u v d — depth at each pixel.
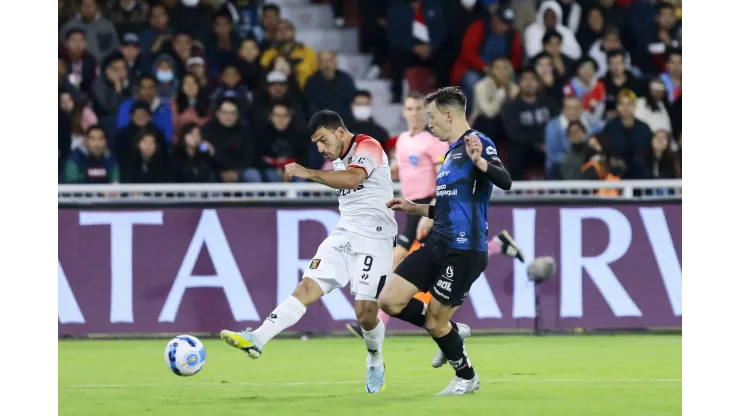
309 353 35.22
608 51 52.00
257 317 39.22
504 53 52.94
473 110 50.94
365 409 23.00
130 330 39.06
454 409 22.97
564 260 39.91
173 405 24.05
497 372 30.30
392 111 54.59
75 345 37.50
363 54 58.16
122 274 39.19
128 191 39.16
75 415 22.81
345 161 25.39
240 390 26.64
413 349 36.03
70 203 39.12
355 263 25.33
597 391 26.19
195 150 44.31
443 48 54.25
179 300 39.16
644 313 40.03
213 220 39.34
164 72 49.38
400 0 56.03
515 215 39.78
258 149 45.88
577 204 39.97
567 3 55.12
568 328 39.84
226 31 52.62
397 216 38.59
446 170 24.19
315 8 59.53
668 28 54.81
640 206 40.06
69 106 47.94
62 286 39.06
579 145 44.94
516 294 39.81
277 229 39.38
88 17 52.16
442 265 24.12
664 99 49.91
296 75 49.88
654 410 23.12
